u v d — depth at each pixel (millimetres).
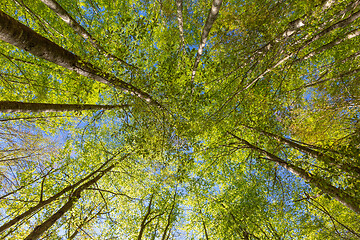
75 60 4293
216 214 11516
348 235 9094
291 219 10414
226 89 8367
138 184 12219
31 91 8711
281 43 5129
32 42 3145
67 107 6203
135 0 8773
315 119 6492
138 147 6969
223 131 9352
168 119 6504
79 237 8969
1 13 2643
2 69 8125
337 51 7809
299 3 4789
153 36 8906
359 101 5578
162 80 5910
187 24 8523
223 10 5680
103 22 8719
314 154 5641
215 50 6852
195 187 11344
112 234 10953
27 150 8812
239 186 11422
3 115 8586
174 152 7254
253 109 6566
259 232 10453
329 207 10719
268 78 6305
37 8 7602
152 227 10391
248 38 5797
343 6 5148
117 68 5383
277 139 7074
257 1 5176
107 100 10891
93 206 10578
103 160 12680
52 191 9148
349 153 3977
